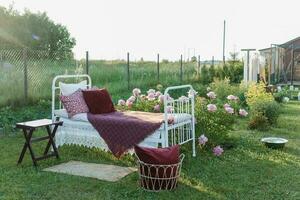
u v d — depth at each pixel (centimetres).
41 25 2042
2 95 726
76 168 396
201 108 495
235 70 1537
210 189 337
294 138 554
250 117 654
